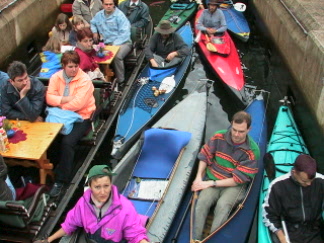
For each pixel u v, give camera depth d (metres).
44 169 4.62
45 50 6.58
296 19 6.81
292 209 3.81
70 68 4.79
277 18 8.05
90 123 5.12
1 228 3.95
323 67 5.29
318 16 6.38
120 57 6.96
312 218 3.81
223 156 4.45
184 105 6.19
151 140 5.03
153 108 6.18
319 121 5.47
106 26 7.27
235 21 9.76
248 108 6.20
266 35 9.15
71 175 5.03
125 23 7.29
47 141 4.36
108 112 6.04
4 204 3.54
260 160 5.16
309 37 5.93
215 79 7.66
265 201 3.93
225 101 7.17
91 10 8.10
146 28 8.57
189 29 8.90
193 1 10.47
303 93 6.28
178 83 6.79
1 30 6.77
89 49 5.82
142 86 6.67
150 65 7.12
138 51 8.03
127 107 6.19
